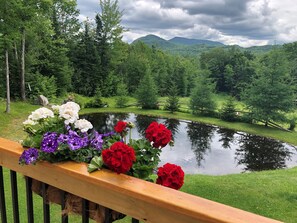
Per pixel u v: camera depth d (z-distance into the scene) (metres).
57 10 26.11
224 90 41.50
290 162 14.09
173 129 20.58
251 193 5.94
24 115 16.22
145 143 1.31
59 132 1.32
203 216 0.75
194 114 25.70
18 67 20.45
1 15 13.02
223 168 12.49
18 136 12.06
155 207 0.87
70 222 2.69
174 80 35.75
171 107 26.80
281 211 5.15
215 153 15.01
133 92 33.31
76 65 28.36
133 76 33.38
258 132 20.56
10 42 14.77
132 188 0.92
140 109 26.83
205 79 26.66
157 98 28.03
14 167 1.36
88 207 1.14
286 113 23.50
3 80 19.47
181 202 0.81
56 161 1.17
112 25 30.22
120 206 0.97
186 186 6.28
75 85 28.30
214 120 23.78
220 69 41.59
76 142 1.17
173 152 14.52
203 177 7.10
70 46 27.81
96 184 1.01
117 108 26.45
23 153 1.18
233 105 24.09
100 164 1.09
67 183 1.13
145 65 33.47
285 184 6.58
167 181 1.14
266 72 23.33
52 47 23.30
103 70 29.92
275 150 16.33
